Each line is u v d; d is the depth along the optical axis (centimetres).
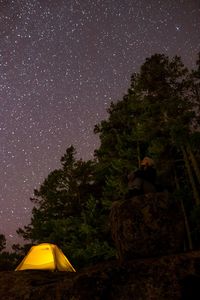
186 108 2242
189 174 2064
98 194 2956
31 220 3017
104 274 445
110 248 2211
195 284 426
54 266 929
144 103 2336
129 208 544
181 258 447
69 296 436
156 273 437
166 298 419
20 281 493
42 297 445
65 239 2652
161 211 532
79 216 2895
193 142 1997
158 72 2352
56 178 2998
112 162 2509
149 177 612
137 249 515
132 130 2536
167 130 2227
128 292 429
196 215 1808
